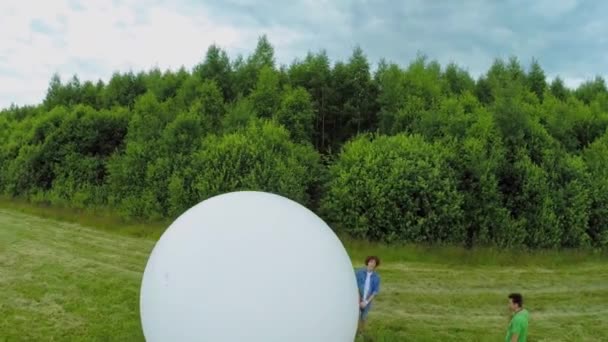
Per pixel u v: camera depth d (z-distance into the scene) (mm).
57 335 6465
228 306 3393
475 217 12953
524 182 13305
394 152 13367
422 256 11734
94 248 11914
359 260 11469
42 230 13859
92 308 7570
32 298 7961
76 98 23781
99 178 18734
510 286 9820
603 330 7648
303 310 3471
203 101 18000
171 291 3572
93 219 15430
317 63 19469
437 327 7434
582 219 13555
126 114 19828
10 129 23125
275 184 13914
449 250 12055
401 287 9438
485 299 8945
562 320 8062
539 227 13109
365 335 6738
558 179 13828
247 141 14531
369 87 19219
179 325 3494
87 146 19141
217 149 14508
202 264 3547
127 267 10258
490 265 11430
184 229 3879
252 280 3449
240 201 4027
